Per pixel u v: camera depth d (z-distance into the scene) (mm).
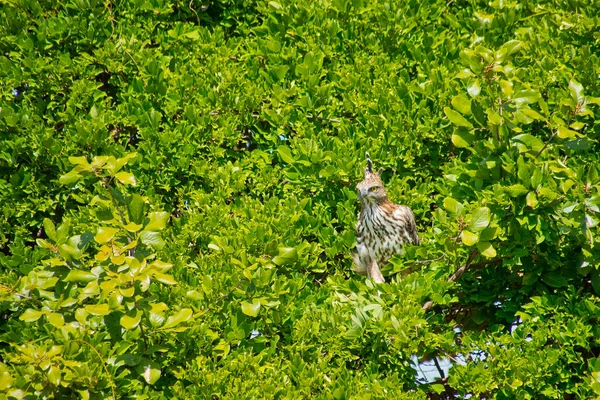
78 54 12867
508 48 9984
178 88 12359
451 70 12477
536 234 9562
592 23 12383
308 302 10469
